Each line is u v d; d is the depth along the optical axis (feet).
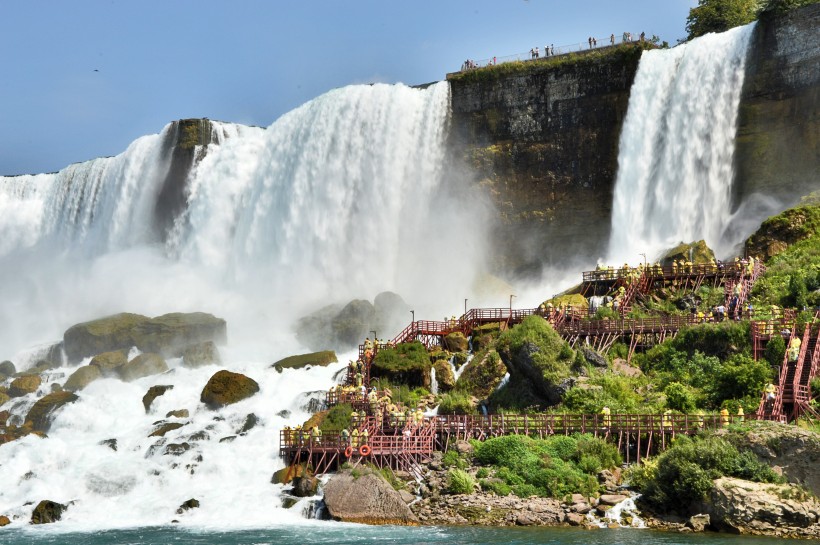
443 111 306.55
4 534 150.51
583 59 285.84
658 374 187.42
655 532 138.51
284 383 219.41
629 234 270.87
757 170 253.24
